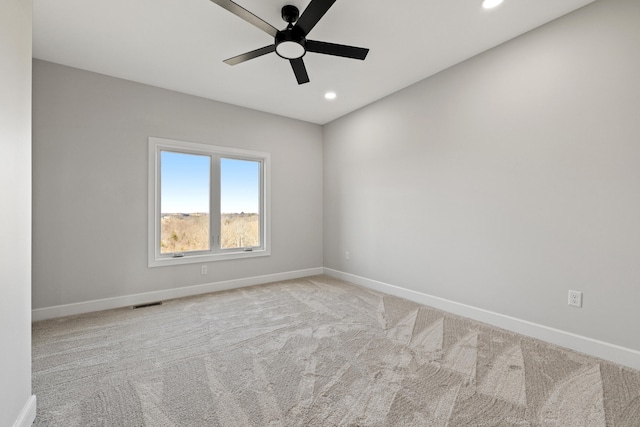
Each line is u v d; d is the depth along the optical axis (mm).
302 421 1416
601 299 2008
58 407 1510
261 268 4141
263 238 4219
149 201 3293
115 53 2650
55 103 2807
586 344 2070
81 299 2930
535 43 2301
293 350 2141
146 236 3283
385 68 2928
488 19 2188
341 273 4387
